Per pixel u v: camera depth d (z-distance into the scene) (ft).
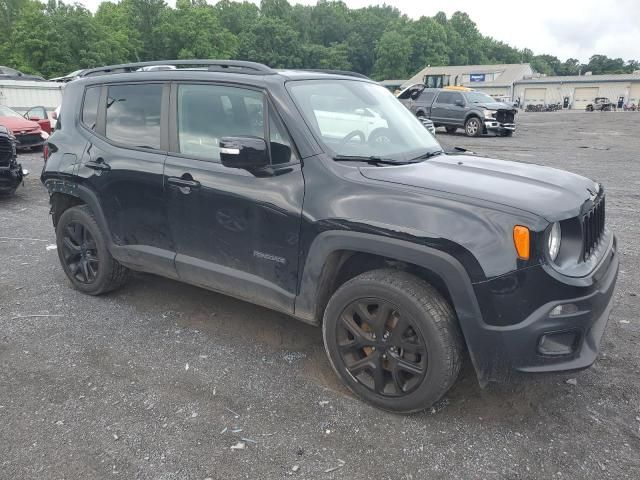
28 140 49.14
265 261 10.87
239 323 13.60
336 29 417.49
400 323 9.38
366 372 10.12
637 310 14.33
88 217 14.47
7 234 22.12
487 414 9.85
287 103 10.70
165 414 9.84
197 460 8.66
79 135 14.46
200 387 10.71
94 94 14.46
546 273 8.39
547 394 10.43
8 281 16.48
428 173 10.11
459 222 8.68
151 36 272.10
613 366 11.48
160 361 11.73
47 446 8.97
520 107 293.64
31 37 185.57
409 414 9.81
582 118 128.88
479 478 8.27
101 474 8.35
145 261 13.20
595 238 10.14
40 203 28.68
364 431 9.37
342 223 9.57
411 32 390.42
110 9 266.57
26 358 11.82
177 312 14.24
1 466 8.50
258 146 10.11
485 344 8.75
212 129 11.78
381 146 11.50
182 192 11.89
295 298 10.61
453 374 9.20
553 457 8.72
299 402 10.21
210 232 11.64
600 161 43.91
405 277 9.40
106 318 13.87
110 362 11.68
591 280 8.75
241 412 9.91
